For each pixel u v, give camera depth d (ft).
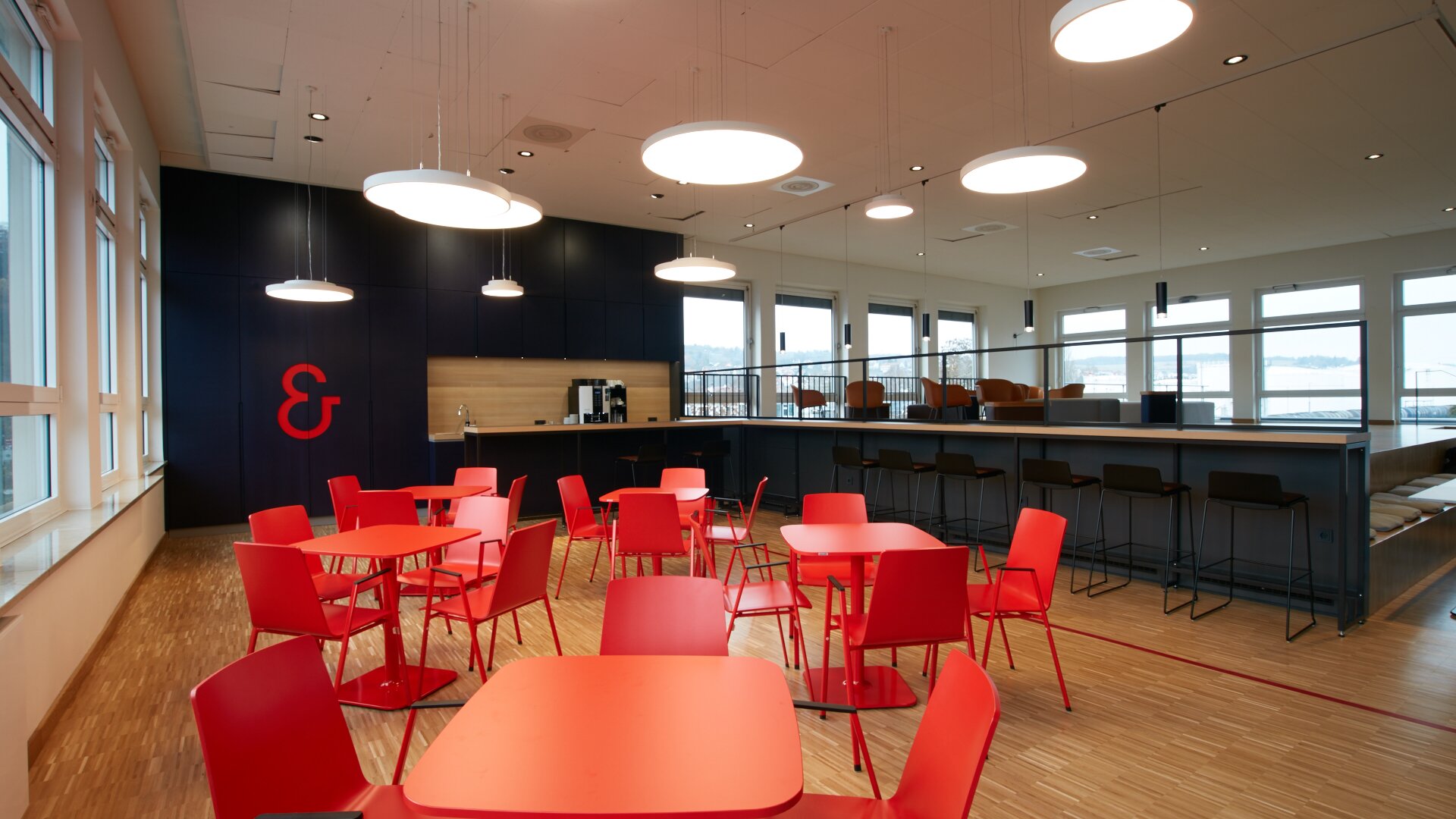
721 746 4.52
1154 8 8.53
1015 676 11.60
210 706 4.53
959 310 48.85
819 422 25.44
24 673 7.33
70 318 13.12
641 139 21.99
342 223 26.17
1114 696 10.82
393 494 13.73
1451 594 16.30
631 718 4.92
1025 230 34.17
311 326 25.53
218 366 24.06
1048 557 10.66
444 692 10.98
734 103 19.49
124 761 9.04
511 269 29.50
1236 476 14.29
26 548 10.22
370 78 17.74
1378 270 36.24
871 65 17.28
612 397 29.45
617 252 32.40
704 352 37.60
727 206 29.55
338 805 5.30
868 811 5.32
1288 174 25.68
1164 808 7.89
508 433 24.76
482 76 17.70
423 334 27.55
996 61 17.06
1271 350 40.45
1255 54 16.81
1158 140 22.31
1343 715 10.17
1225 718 10.09
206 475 23.84
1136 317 46.47
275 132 21.02
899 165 24.67
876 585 8.60
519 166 24.38
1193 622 14.47
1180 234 34.88
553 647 13.15
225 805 4.51
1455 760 8.92
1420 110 20.06
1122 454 18.19
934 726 5.14
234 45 16.08
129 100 17.21
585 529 16.83
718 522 26.08
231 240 24.30
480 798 3.89
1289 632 13.76
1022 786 8.33
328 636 9.21
